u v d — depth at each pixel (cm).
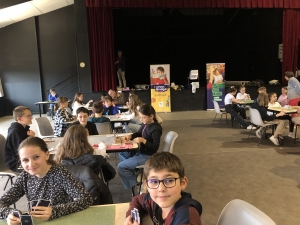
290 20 953
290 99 589
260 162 411
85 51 909
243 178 352
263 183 335
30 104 1029
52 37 1006
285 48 971
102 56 926
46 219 131
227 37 1376
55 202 146
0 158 291
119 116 508
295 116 512
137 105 486
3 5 763
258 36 1163
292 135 546
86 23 897
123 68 1052
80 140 222
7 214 133
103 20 904
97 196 176
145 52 1438
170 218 106
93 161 217
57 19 999
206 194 310
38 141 144
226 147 496
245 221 121
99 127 395
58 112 428
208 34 1375
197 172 378
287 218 254
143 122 310
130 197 315
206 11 1118
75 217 136
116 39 1359
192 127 690
